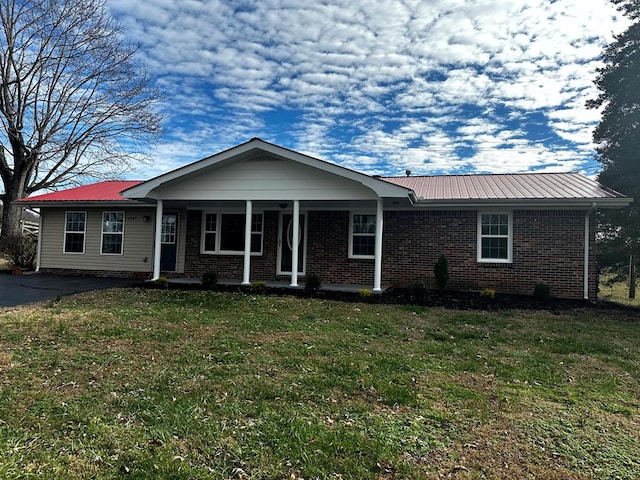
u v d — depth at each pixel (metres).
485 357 5.58
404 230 12.41
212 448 2.98
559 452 3.06
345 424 3.42
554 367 5.24
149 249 14.56
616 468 2.86
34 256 16.25
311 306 8.91
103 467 2.69
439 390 4.28
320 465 2.79
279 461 2.83
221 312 8.15
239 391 4.07
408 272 12.29
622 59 14.34
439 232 12.12
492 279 11.62
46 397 3.77
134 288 11.07
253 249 13.73
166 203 13.52
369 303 9.48
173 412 3.54
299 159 10.45
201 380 4.36
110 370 4.61
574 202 10.55
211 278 11.26
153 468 2.68
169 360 5.05
